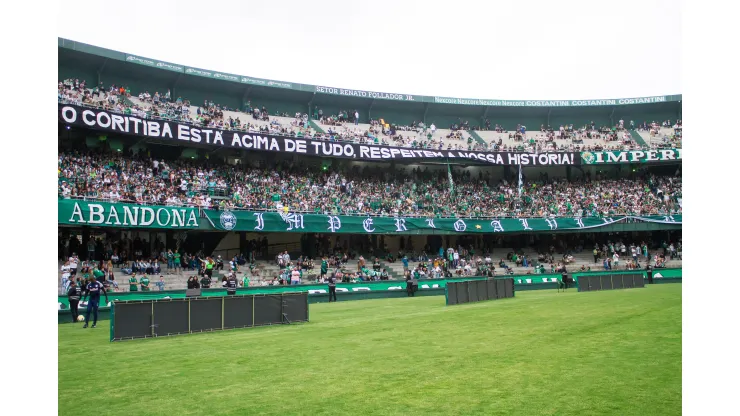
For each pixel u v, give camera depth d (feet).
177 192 134.72
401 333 59.52
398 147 167.73
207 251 152.15
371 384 36.55
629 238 187.21
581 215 173.17
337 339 56.65
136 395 35.19
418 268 150.51
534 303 89.20
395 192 170.40
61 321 87.97
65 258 113.70
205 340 58.85
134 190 125.90
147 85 158.30
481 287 101.45
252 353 49.49
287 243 162.71
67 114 117.80
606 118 207.82
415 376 38.47
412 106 196.44
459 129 200.13
